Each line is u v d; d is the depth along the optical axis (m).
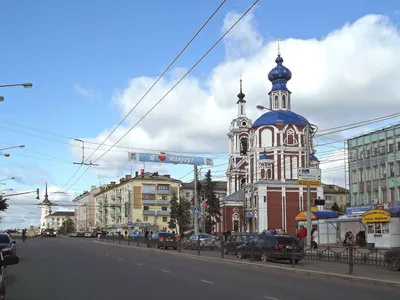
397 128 48.44
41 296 12.59
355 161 54.50
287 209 73.44
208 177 88.56
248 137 88.81
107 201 128.88
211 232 85.88
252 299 12.05
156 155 37.03
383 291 13.84
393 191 48.28
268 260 24.56
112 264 23.62
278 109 77.81
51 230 111.94
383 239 35.88
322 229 46.69
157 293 13.09
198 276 17.78
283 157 75.19
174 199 96.25
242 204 83.75
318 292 13.46
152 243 43.62
